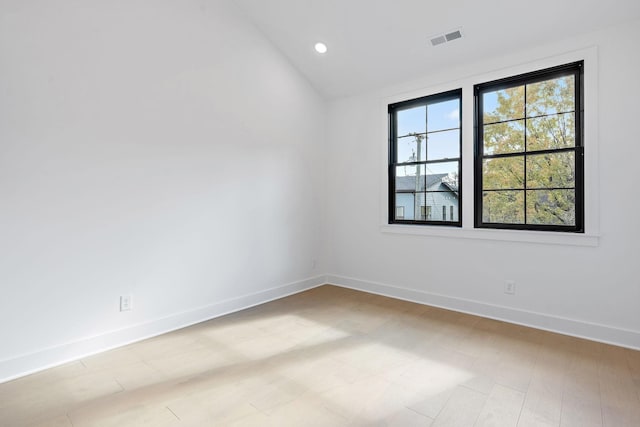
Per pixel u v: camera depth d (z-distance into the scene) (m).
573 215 2.89
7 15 2.20
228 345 2.72
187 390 2.08
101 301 2.63
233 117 3.53
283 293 4.08
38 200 2.34
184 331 3.01
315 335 2.92
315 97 4.47
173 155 3.05
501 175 3.24
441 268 3.61
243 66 3.61
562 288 2.90
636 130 2.56
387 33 3.35
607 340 2.69
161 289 2.98
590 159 2.73
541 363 2.39
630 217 2.59
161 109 2.97
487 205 3.33
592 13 2.61
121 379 2.21
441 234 3.58
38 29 2.32
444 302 3.60
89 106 2.56
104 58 2.62
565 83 2.92
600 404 1.91
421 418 1.80
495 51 3.16
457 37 3.16
